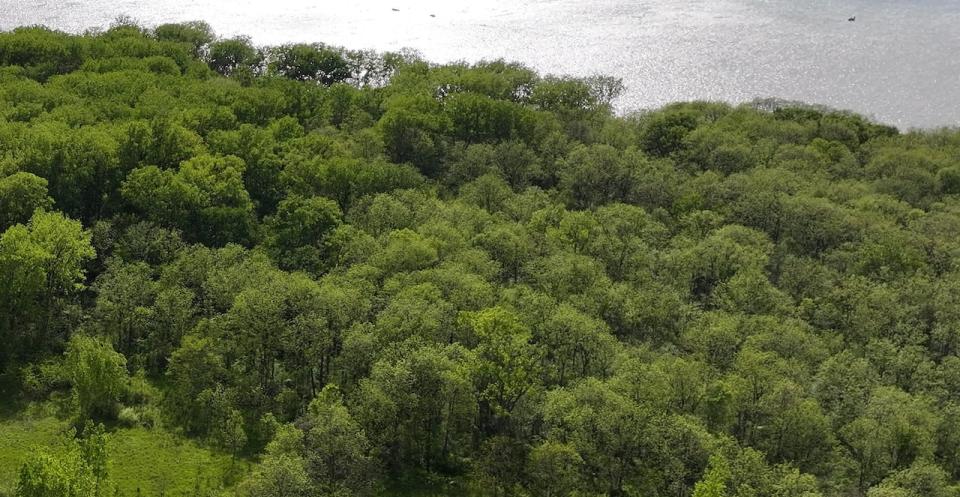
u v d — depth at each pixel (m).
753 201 178.62
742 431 114.69
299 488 94.12
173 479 106.62
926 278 153.88
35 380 119.50
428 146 196.12
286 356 123.50
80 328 128.75
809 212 172.62
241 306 121.06
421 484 108.19
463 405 110.31
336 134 198.75
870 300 145.12
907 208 186.25
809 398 115.50
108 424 115.25
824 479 107.19
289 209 156.38
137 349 129.00
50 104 189.50
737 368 120.06
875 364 130.25
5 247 125.69
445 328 120.62
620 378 112.44
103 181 159.88
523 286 140.25
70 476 87.50
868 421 109.94
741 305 143.00
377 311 127.44
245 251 143.25
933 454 111.00
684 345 131.88
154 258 143.50
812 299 149.12
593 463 106.00
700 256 155.38
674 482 103.50
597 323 127.12
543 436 112.50
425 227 152.00
